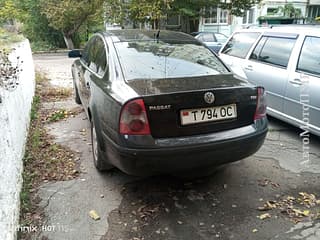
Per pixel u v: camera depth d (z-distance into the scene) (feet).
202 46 12.71
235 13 56.24
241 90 9.73
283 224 8.89
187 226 8.85
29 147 13.89
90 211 9.53
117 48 11.64
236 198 10.16
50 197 10.27
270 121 17.43
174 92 8.92
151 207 9.73
